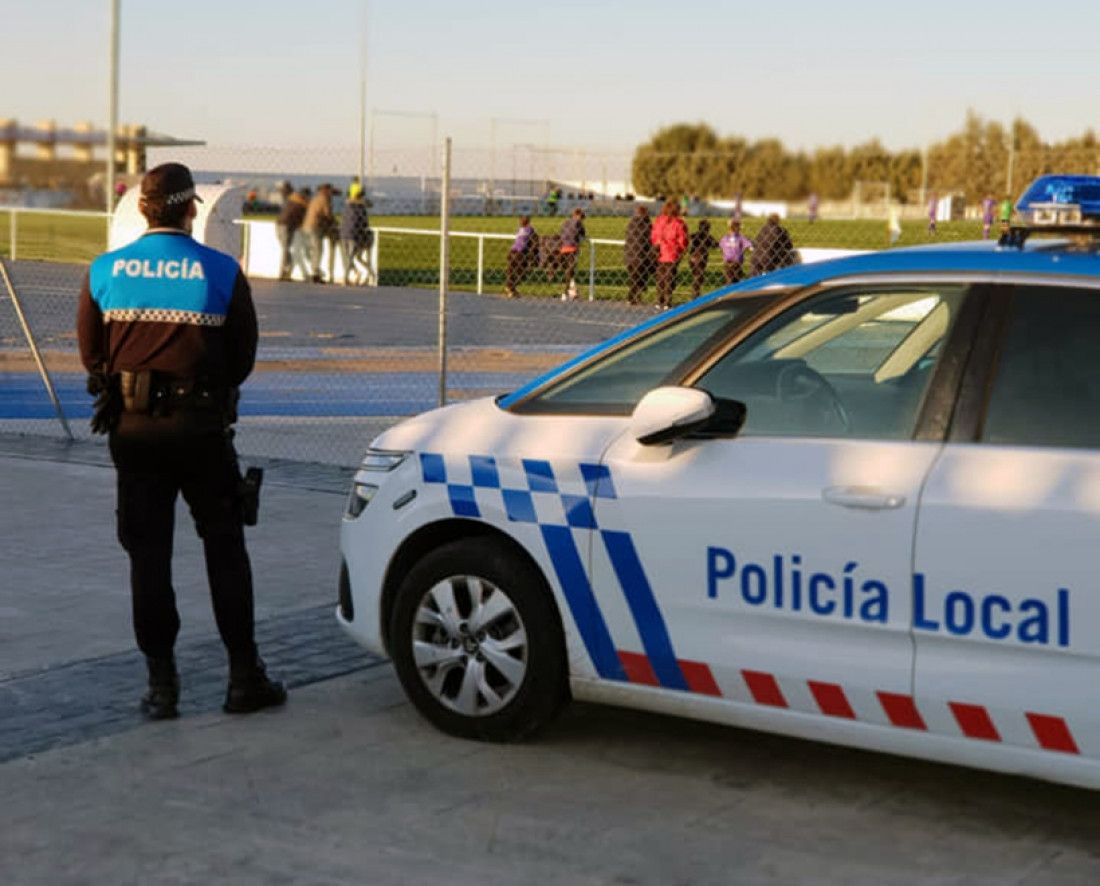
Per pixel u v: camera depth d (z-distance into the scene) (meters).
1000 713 4.37
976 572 4.36
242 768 5.06
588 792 4.88
